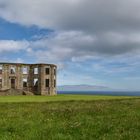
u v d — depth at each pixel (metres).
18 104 38.56
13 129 15.42
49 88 117.31
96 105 34.28
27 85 120.06
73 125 16.34
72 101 46.31
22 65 120.38
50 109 28.38
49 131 14.59
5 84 117.25
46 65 118.25
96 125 16.38
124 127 15.66
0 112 25.23
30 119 19.59
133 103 38.00
